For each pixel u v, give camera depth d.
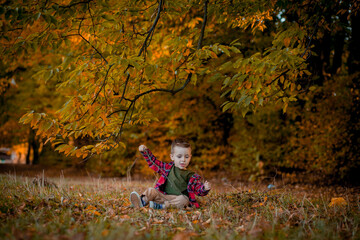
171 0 3.84
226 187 8.10
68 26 3.60
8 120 14.55
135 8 3.88
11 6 3.33
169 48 6.62
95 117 3.45
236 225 2.96
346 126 8.20
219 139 11.70
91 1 3.45
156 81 3.85
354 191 6.93
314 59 7.53
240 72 3.49
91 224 2.61
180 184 3.95
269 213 3.44
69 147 3.61
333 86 8.40
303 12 5.31
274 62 3.31
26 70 10.93
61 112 3.35
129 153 11.05
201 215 3.36
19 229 2.37
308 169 9.13
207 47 3.59
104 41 3.89
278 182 8.95
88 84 3.42
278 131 9.48
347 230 2.73
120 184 6.96
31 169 14.82
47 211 3.16
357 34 8.48
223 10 4.55
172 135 11.06
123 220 2.94
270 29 5.29
